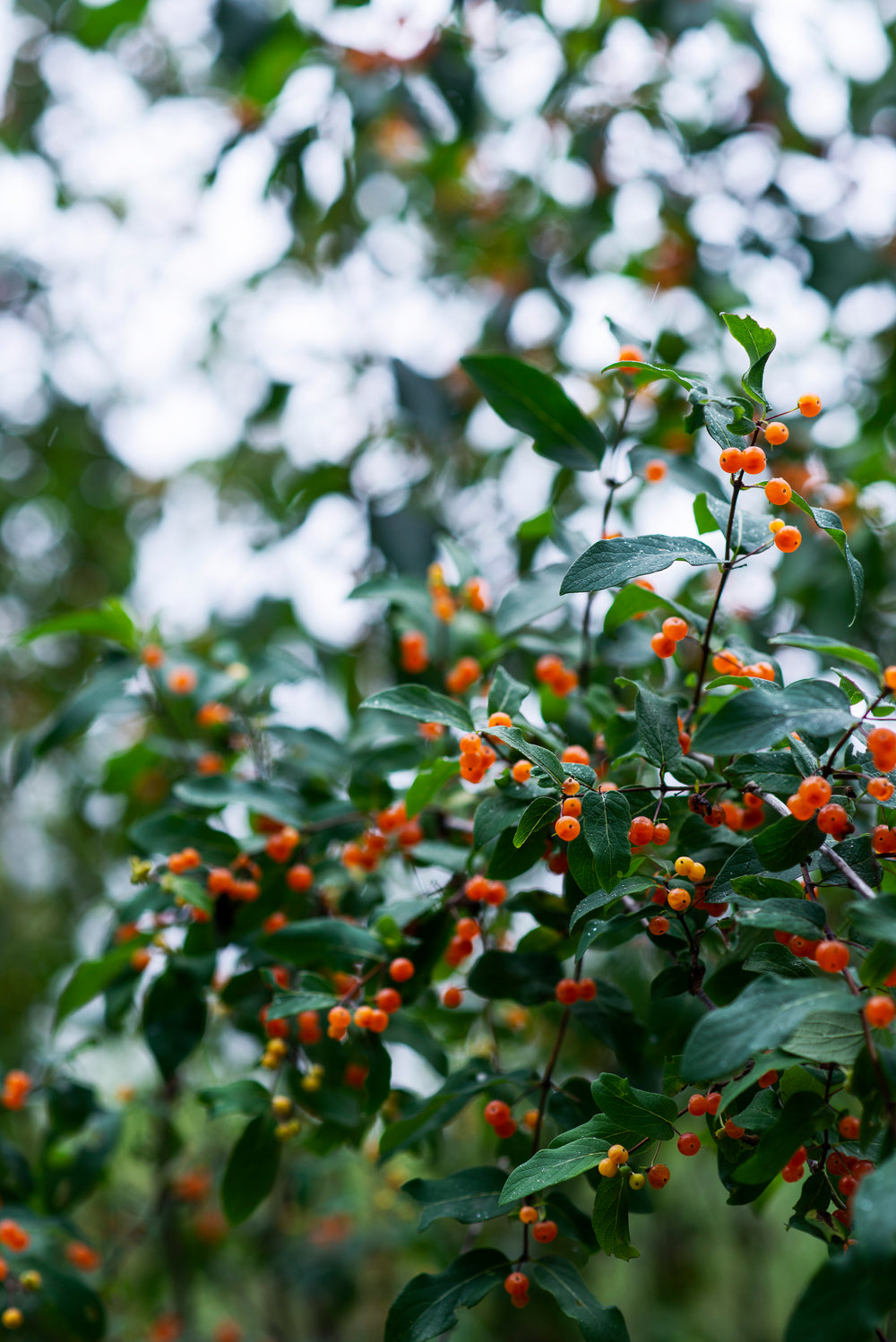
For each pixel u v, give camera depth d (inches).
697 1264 83.1
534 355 65.1
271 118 58.5
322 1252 66.1
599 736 37.9
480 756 34.0
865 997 30.5
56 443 80.7
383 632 60.2
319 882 40.2
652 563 32.8
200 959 40.0
